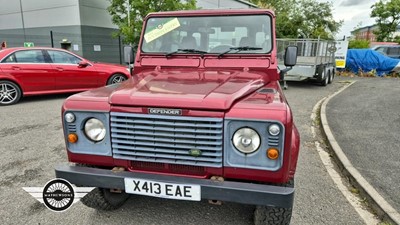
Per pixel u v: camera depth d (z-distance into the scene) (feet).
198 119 6.81
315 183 11.74
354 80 47.57
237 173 6.91
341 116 21.62
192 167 7.23
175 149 7.14
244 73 9.87
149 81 8.81
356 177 11.76
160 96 7.17
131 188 7.36
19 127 18.56
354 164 13.03
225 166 6.93
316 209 9.89
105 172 7.49
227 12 10.99
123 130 7.32
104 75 28.66
